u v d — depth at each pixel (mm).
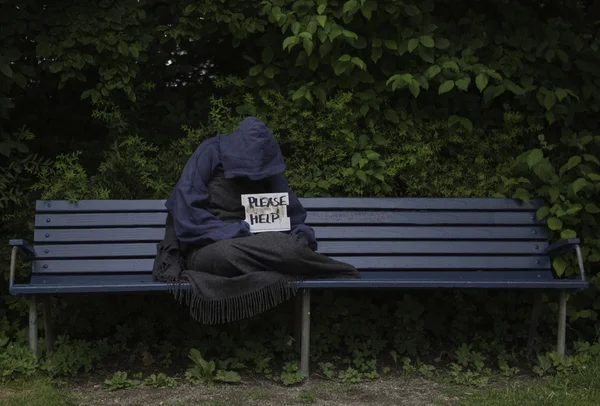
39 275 5926
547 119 6844
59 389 5168
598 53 6891
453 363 5871
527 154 6590
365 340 6340
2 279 6477
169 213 5809
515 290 6590
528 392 5129
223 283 5320
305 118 6742
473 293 6672
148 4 6996
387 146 6793
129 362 5914
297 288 5410
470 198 6484
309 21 6508
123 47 6480
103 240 6078
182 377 5559
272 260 5355
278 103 6758
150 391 5199
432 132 6902
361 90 6828
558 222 6328
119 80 6660
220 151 5816
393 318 6566
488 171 6867
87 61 6504
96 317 6391
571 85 6957
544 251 6387
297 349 6004
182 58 7434
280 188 5898
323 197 6512
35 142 7031
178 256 5688
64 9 6547
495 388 5375
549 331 6598
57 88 7105
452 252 6348
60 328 6336
